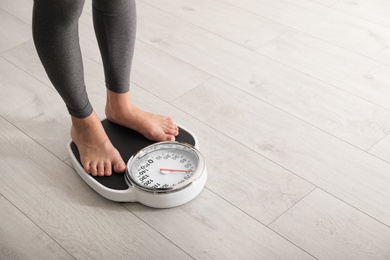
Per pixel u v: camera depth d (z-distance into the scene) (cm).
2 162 185
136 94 211
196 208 168
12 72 225
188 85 215
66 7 148
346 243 157
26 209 170
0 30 248
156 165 174
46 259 156
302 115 199
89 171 174
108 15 165
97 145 176
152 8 258
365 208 166
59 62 158
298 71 219
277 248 156
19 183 178
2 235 163
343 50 229
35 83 219
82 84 168
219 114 201
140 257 155
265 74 219
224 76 218
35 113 204
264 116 199
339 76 216
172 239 160
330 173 177
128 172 170
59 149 189
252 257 154
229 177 177
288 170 179
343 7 254
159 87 214
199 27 245
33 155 188
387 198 169
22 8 262
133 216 166
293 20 247
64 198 173
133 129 186
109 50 172
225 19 249
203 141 190
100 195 173
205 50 232
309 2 258
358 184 174
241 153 185
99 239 161
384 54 226
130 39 172
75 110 172
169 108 204
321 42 234
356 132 192
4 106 208
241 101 206
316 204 168
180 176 171
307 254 154
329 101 205
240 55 229
